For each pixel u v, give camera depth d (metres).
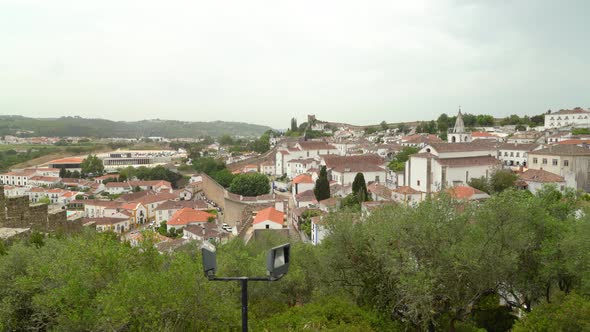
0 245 21.41
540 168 82.81
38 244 23.45
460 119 115.44
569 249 21.41
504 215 21.77
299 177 107.56
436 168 73.88
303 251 29.91
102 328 13.88
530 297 24.75
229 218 91.69
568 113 159.62
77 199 130.12
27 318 16.83
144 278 14.53
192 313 15.40
